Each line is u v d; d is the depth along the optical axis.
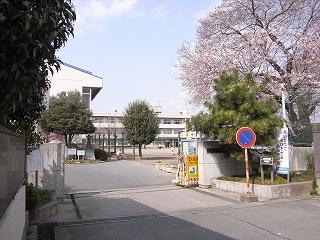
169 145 92.56
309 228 7.72
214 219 8.73
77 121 31.14
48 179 11.18
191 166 14.08
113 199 11.88
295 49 17.88
